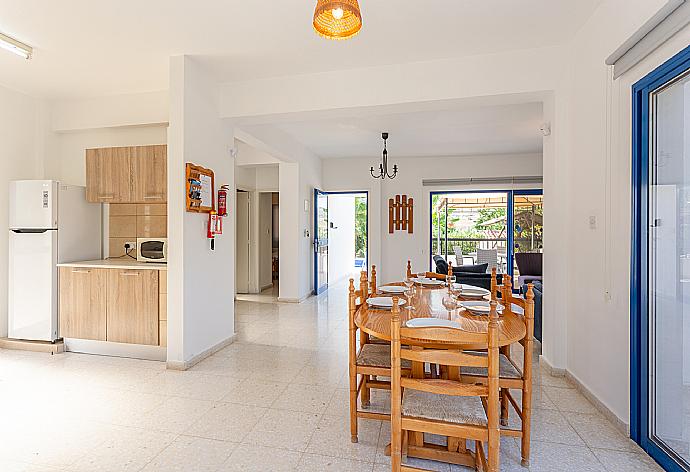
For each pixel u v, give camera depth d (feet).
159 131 14.82
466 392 5.62
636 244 7.33
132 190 13.17
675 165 6.46
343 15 5.73
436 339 5.76
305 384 10.39
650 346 7.09
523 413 6.79
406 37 10.29
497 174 24.35
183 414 8.69
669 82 6.51
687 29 6.10
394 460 5.97
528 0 8.64
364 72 12.23
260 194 25.94
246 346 13.70
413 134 19.29
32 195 13.12
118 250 15.16
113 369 11.51
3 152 13.82
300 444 7.47
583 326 9.71
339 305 21.15
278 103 12.91
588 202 9.42
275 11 9.14
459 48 10.94
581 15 9.22
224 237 13.57
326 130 18.66
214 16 9.36
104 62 11.90
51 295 13.01
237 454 7.15
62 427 8.13
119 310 12.44
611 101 8.32
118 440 7.63
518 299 8.91
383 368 7.66
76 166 15.58
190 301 11.70
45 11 9.12
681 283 6.35
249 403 9.25
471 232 25.27
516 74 11.03
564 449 7.29
